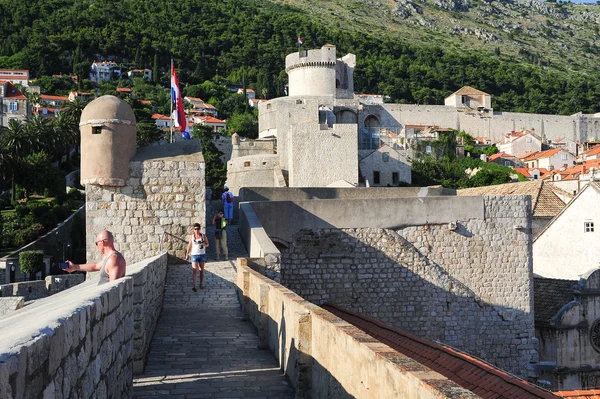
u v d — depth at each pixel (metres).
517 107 194.88
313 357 9.68
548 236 36.72
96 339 6.86
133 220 24.53
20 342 4.30
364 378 6.97
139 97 166.25
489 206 26.44
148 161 24.66
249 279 17.17
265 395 10.32
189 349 13.80
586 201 35.06
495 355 26.03
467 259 26.14
